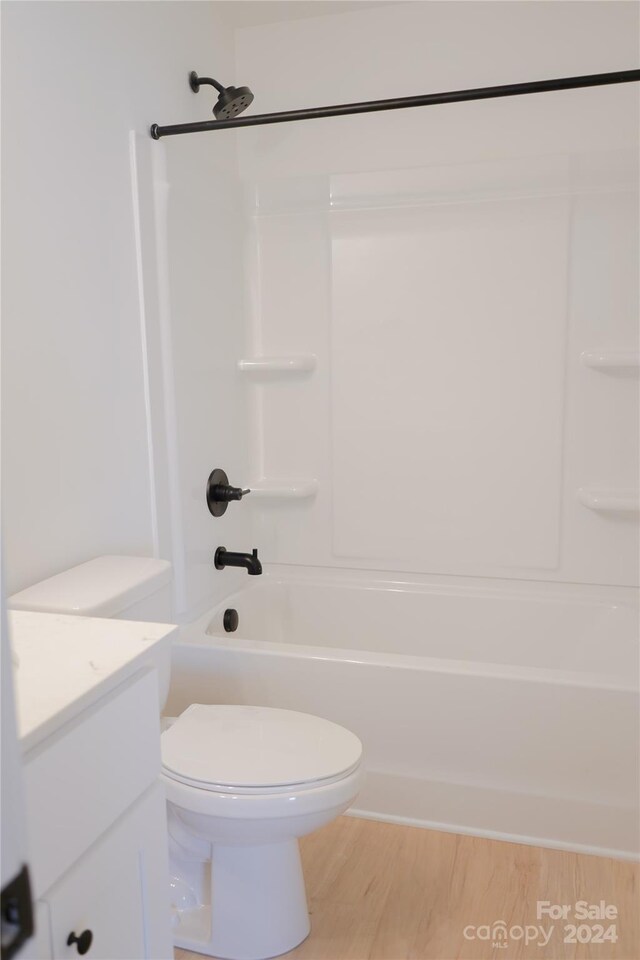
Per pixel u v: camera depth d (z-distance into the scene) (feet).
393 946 5.18
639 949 5.12
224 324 8.07
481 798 6.34
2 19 4.87
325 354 8.54
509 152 7.79
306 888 5.76
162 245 6.73
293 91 8.29
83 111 5.71
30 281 5.18
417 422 8.38
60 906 2.76
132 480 6.48
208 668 6.78
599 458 7.92
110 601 4.92
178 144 6.98
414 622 8.43
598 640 7.75
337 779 4.75
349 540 8.77
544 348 7.89
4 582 1.42
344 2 7.82
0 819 1.38
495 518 8.30
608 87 7.43
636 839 6.05
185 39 7.23
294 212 8.38
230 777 4.68
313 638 8.73
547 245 7.72
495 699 6.15
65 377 5.58
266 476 8.95
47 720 2.66
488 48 7.72
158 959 3.53
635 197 7.42
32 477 5.26
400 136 8.05
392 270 8.20
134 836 3.30
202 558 7.62
